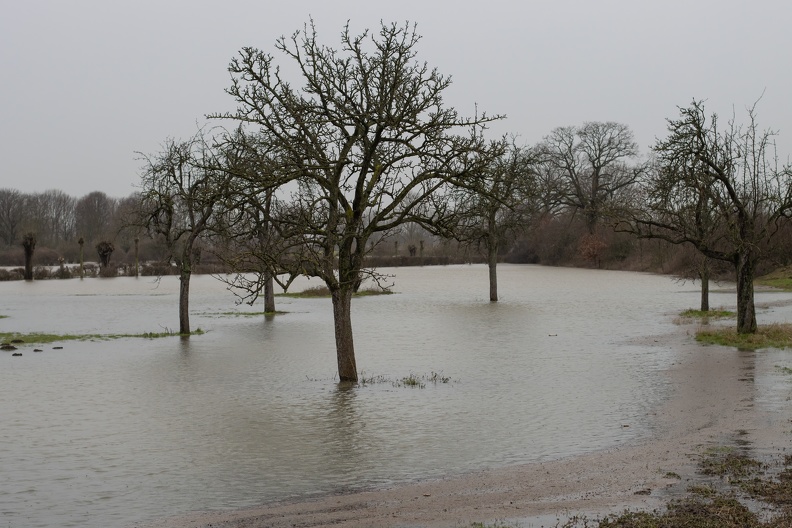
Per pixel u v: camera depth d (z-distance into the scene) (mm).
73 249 132500
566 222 117062
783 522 9523
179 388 21266
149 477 12945
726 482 11562
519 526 10109
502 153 22125
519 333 33688
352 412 17844
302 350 29094
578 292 61375
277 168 20156
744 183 31156
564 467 13023
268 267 20250
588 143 99938
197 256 36344
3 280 93312
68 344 31328
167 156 33844
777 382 19906
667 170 29344
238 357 27328
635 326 35562
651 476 12180
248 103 20719
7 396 20188
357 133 21219
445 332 34438
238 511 11148
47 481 12781
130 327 38750
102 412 18141
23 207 151125
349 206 21234
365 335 33594
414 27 20828
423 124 20812
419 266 125688
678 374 21875
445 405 18484
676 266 84500
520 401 18844
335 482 12531
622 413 17219
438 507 11102
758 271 66750
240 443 15141
